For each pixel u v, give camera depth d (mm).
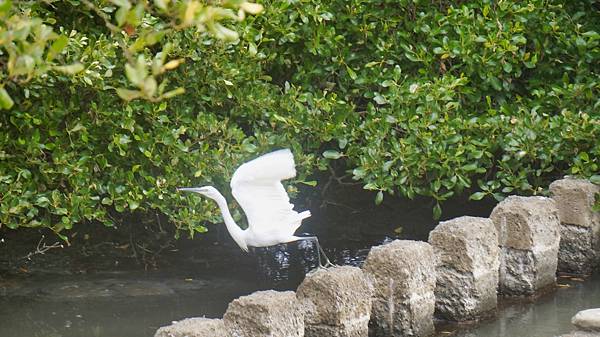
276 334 9453
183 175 13281
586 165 14062
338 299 10148
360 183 16734
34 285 13477
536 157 14219
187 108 13516
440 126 13883
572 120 13984
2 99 6008
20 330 11680
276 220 10312
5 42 6230
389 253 10984
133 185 12852
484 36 14484
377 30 15320
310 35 14422
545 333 11508
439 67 15258
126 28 7848
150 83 5977
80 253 14922
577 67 15117
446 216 16828
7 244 15172
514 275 12852
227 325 9539
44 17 12297
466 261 11711
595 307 12453
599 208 13711
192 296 12992
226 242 15742
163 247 14859
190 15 5973
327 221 16750
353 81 15211
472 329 11641
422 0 15117
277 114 13938
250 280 13812
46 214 12984
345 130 14086
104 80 12484
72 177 12500
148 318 12070
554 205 13312
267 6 13758
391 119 13938
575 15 15164
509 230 12828
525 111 14250
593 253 13844
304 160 13844
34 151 12273
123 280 13711
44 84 12047
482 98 15508
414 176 14172
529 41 15648
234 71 13305
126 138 12586
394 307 10961
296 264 14664
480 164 14930
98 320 11992
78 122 12602
